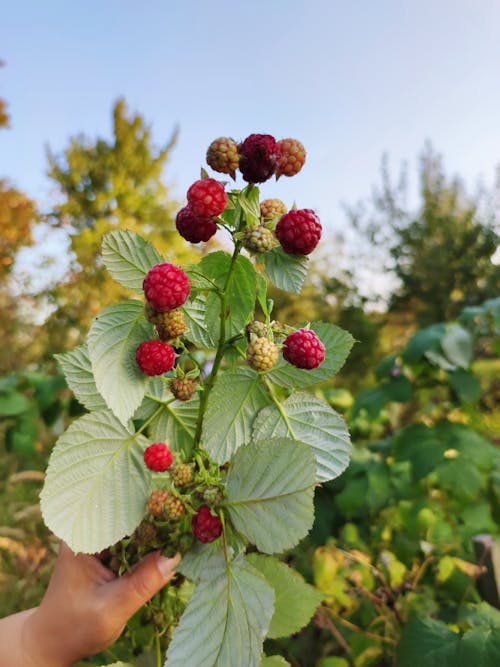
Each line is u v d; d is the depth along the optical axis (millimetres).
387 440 657
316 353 228
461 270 3342
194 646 223
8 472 1075
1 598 635
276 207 241
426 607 466
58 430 891
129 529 245
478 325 718
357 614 479
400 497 607
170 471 247
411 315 3438
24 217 2574
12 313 2381
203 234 236
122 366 233
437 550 518
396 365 676
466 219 3432
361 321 2152
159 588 266
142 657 305
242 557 245
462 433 586
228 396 259
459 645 363
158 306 218
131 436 258
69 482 240
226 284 238
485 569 464
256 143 213
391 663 443
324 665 436
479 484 546
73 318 2477
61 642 268
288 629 283
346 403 786
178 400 271
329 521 576
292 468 235
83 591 274
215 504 242
